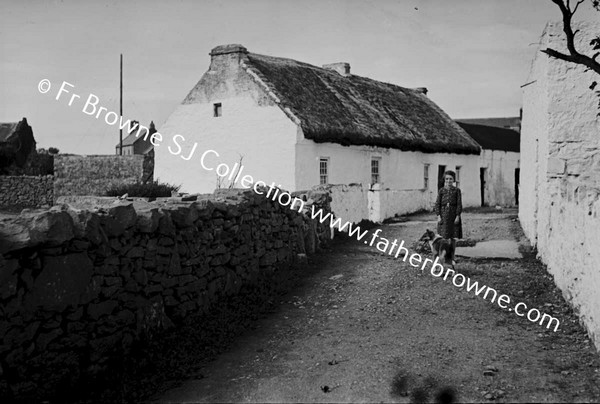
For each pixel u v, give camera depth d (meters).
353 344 7.84
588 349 7.38
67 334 6.28
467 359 7.13
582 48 13.15
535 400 5.87
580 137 13.08
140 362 7.00
